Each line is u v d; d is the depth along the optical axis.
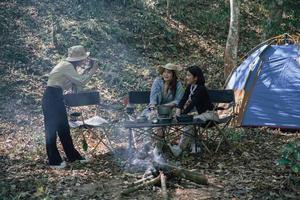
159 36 13.85
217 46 14.24
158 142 7.09
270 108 8.95
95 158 7.16
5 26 12.44
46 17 13.23
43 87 10.63
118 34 13.29
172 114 7.58
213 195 5.48
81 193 5.70
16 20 12.83
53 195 5.61
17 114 9.45
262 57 9.28
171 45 13.59
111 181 6.11
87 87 10.83
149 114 7.50
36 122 9.21
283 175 6.16
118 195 5.59
